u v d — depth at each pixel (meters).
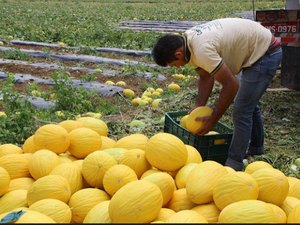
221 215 1.87
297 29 5.10
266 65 3.24
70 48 10.25
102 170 2.34
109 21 17.44
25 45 10.68
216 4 27.72
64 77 5.88
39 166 2.46
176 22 17.12
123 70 7.63
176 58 2.97
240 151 3.30
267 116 5.16
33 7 24.30
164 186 2.14
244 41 3.14
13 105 4.93
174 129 3.52
